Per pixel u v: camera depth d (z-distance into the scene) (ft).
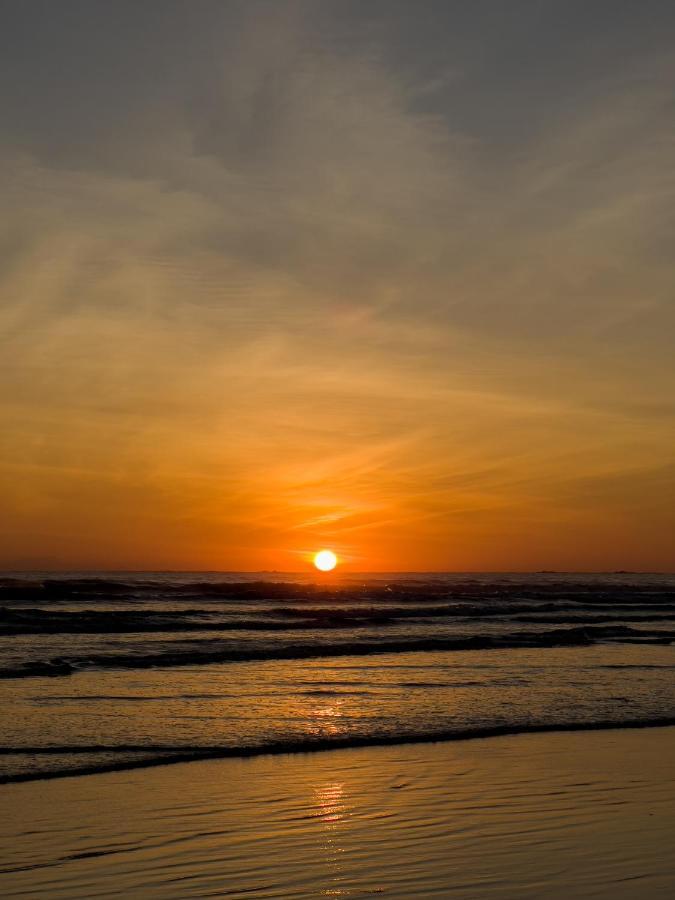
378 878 24.00
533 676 67.82
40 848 26.37
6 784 33.96
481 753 40.91
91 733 43.21
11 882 23.35
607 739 44.45
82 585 233.96
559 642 98.94
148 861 25.38
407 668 72.18
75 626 111.45
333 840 27.58
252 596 208.23
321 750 41.16
